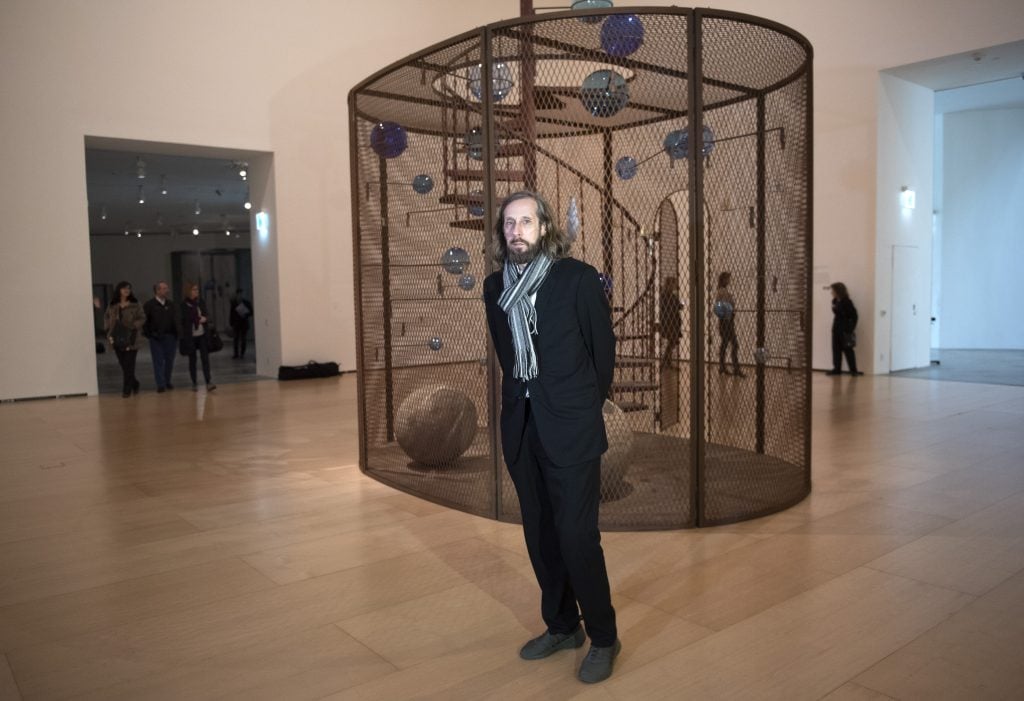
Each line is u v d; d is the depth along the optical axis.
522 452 2.73
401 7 12.92
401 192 5.91
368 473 5.77
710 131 5.23
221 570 3.81
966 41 10.15
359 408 5.92
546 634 2.88
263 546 4.17
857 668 2.68
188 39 10.99
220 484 5.57
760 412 5.89
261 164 12.22
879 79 11.09
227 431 7.73
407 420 5.52
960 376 11.17
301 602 3.39
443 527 4.46
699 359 4.29
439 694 2.58
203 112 11.16
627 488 5.02
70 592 3.54
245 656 2.88
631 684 2.61
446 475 5.49
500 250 2.74
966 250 15.47
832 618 3.10
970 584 3.43
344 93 12.47
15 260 9.95
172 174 16.34
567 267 2.64
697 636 2.96
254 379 12.31
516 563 3.84
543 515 2.79
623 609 3.24
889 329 11.66
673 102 5.84
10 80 9.77
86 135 10.29
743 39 4.50
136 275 26.69
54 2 9.99
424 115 6.04
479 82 5.06
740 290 5.95
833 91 11.55
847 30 11.31
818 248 11.91
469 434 5.59
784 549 3.94
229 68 11.36
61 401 9.95
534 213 2.64
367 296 6.04
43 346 10.16
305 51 12.05
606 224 6.66
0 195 9.80
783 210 5.21
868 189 11.27
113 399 10.13
